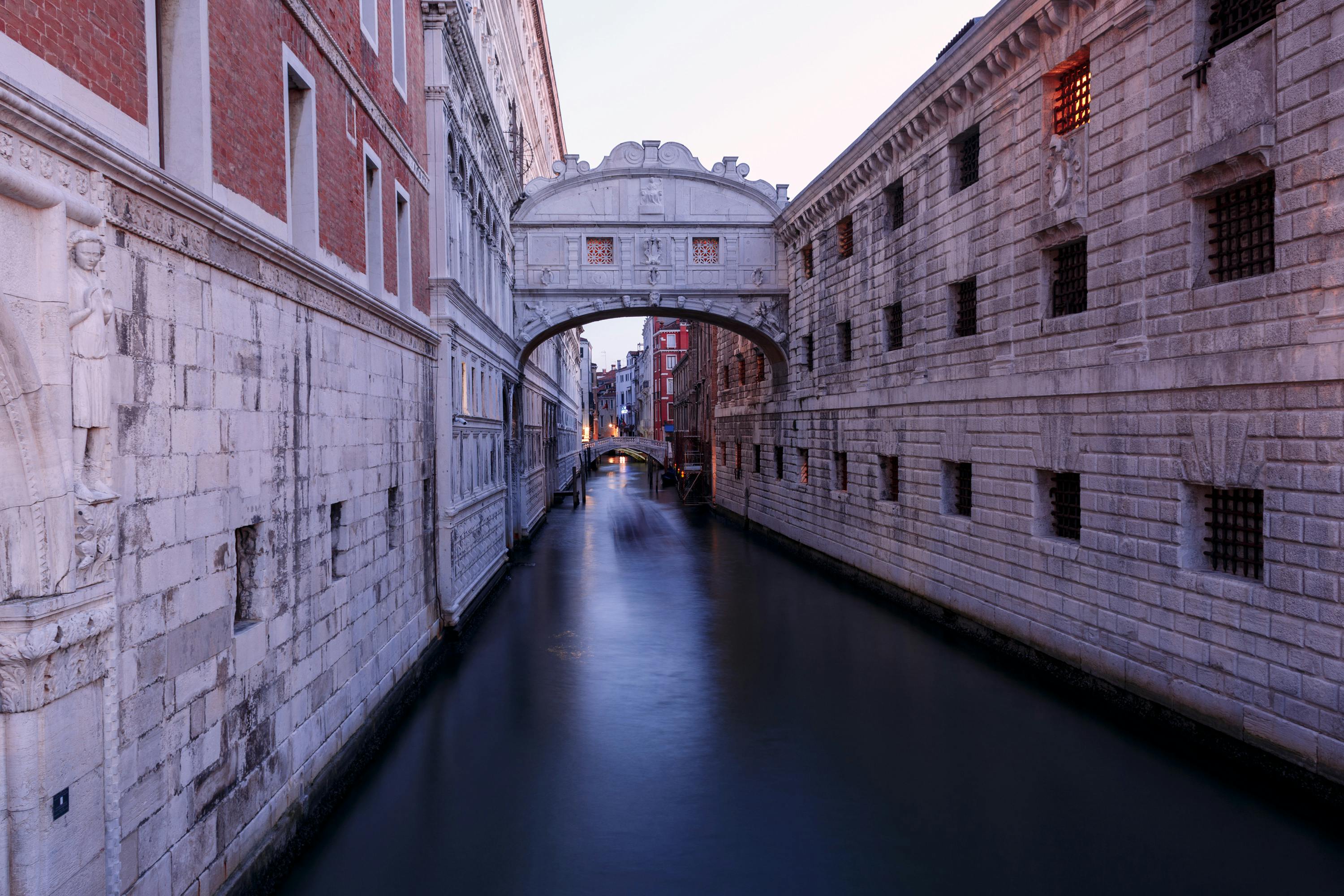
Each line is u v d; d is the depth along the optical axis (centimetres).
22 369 448
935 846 840
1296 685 941
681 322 9888
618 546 3194
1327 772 903
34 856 466
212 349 679
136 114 588
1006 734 1150
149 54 610
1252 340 1001
